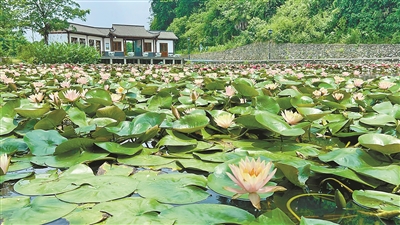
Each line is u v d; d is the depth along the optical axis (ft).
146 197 3.14
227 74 19.67
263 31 73.46
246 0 88.43
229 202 3.11
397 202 2.93
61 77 15.62
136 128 4.92
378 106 6.60
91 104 6.76
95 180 3.51
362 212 2.91
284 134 4.55
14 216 2.73
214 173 3.58
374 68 28.68
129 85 11.13
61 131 5.63
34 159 4.29
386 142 4.02
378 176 3.34
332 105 6.52
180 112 6.55
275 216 2.42
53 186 3.37
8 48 62.80
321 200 3.18
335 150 4.23
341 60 52.54
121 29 82.99
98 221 2.66
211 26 102.01
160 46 86.07
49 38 69.10
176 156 4.51
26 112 5.70
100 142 4.59
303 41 65.57
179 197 3.14
